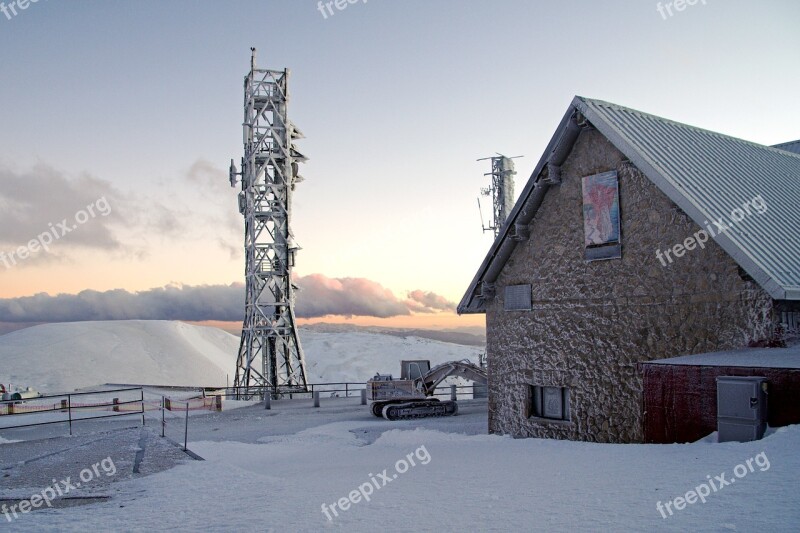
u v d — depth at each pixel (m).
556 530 6.48
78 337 96.31
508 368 20.92
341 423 29.27
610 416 17.83
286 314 51.91
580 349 18.69
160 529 7.67
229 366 103.94
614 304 17.84
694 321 15.99
